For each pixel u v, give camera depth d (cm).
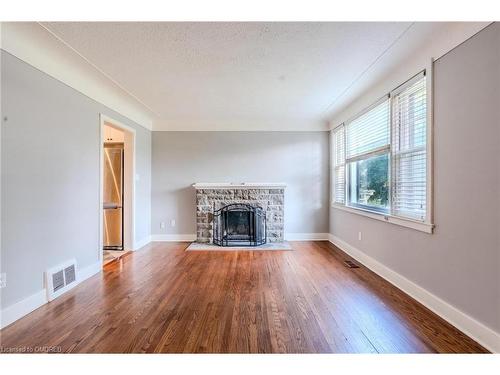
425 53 251
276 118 529
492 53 182
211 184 525
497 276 180
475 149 196
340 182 495
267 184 525
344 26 220
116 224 477
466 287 205
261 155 547
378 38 237
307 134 548
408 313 238
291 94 387
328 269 363
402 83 291
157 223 546
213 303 258
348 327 215
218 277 332
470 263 201
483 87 190
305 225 550
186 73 313
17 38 229
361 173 417
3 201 218
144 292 285
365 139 394
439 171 233
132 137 463
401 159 298
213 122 545
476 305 196
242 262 396
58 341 196
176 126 546
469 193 202
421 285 259
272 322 222
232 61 282
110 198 474
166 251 462
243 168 547
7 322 218
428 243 248
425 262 253
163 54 267
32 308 242
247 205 527
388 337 201
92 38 237
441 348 187
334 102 424
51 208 270
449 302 222
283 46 251
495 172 181
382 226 333
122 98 405
